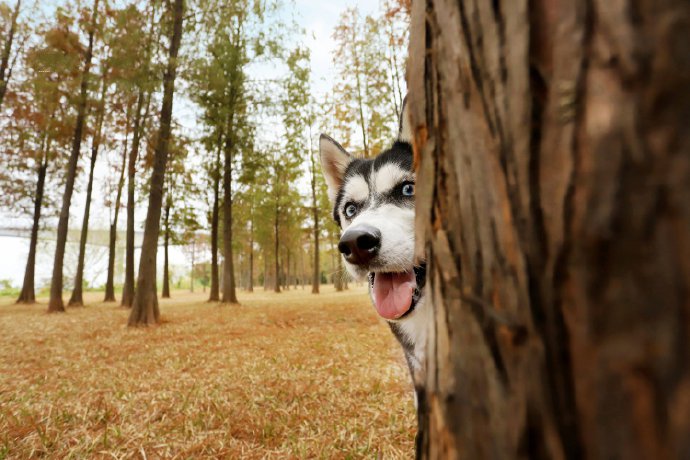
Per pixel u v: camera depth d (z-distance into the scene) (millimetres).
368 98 16359
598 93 473
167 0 10688
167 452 2750
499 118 602
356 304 14062
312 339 7398
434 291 767
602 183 463
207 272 56781
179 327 9258
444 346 709
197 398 3910
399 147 3326
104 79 11477
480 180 641
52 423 3299
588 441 468
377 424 3256
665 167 422
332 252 30750
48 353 6473
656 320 417
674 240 411
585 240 474
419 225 854
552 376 508
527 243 547
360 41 16656
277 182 23328
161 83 10203
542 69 537
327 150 4137
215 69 11906
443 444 698
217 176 17656
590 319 468
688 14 415
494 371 593
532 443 531
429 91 819
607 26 467
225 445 2891
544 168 529
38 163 18125
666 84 424
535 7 547
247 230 34188
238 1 12219
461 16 691
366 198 3285
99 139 15664
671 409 402
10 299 25312
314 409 3623
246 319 10547
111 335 8266
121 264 33438
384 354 5980
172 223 23016
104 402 3834
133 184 14570
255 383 4410
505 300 583
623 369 437
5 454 2758
